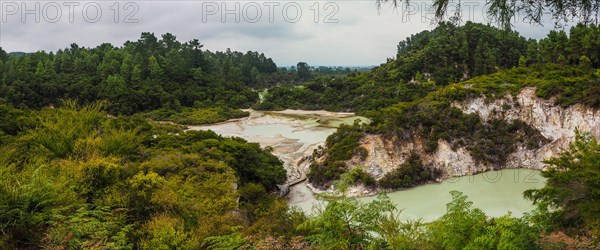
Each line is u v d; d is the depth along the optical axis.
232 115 93.88
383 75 107.00
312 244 9.92
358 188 42.25
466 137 49.66
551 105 49.09
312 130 74.25
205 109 97.62
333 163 44.81
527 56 88.44
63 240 8.70
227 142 42.19
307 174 46.66
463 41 98.50
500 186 41.03
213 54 185.12
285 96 111.88
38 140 23.19
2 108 47.56
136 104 95.44
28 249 8.84
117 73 108.25
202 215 15.96
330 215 9.04
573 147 16.64
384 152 45.84
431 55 100.25
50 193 9.95
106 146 23.56
